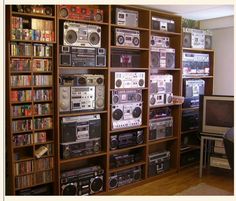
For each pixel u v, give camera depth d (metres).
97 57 3.33
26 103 2.92
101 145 3.55
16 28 2.76
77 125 3.26
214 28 4.89
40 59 2.95
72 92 3.19
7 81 2.78
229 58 4.93
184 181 3.99
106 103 3.46
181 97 4.20
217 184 3.88
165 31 4.01
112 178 3.57
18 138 2.86
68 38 3.13
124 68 3.64
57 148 3.09
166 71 4.39
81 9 3.20
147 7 3.85
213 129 4.07
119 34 3.53
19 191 2.93
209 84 4.87
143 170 3.92
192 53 4.50
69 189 3.21
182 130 4.41
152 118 4.06
